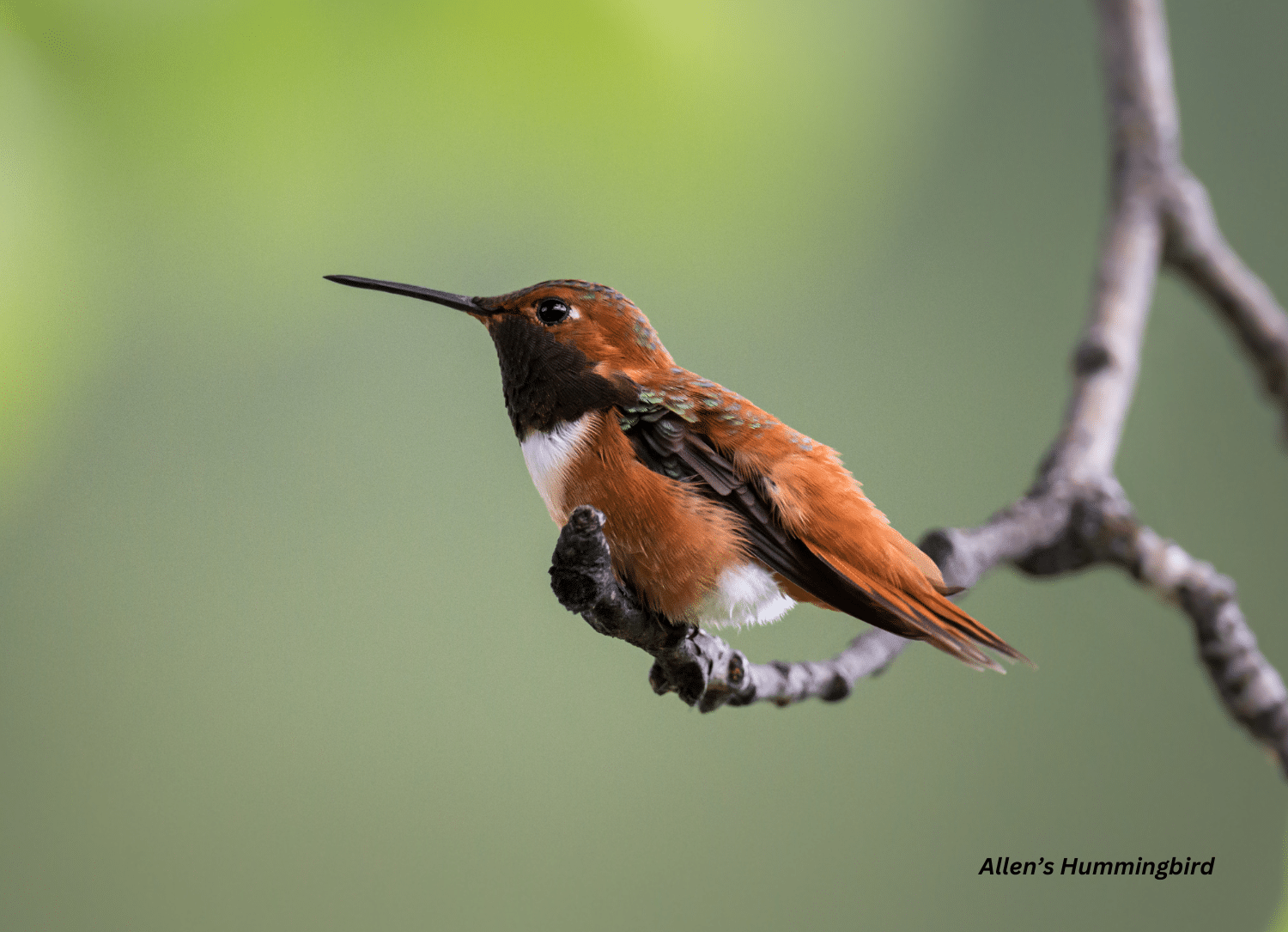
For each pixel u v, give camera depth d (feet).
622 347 6.80
